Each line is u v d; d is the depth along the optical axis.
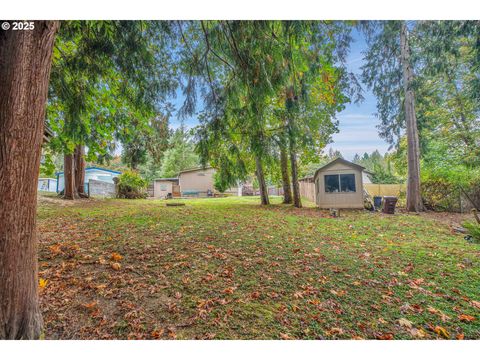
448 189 10.28
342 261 3.63
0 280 1.68
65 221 6.13
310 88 4.79
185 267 3.28
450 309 2.40
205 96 4.75
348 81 5.84
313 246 4.39
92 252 3.74
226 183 4.96
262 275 3.10
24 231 1.77
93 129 7.24
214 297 2.55
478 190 9.97
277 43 3.38
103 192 16.97
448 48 7.70
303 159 11.71
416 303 2.50
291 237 5.02
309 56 4.04
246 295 2.61
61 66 4.32
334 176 10.48
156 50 4.79
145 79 4.86
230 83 4.39
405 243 4.71
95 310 2.28
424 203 10.50
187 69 4.80
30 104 1.71
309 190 16.95
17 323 1.73
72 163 11.81
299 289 2.76
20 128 1.66
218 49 4.24
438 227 6.45
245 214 8.20
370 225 6.59
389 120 11.75
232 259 3.62
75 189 12.22
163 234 4.93
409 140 10.09
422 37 8.59
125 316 2.21
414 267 3.42
